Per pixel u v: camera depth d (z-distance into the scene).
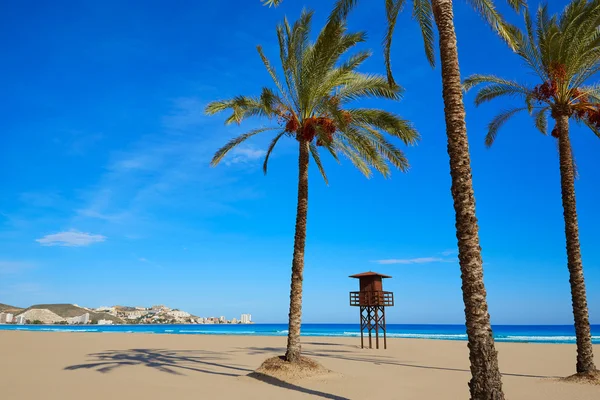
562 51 16.28
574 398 12.13
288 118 17.20
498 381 8.34
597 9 14.97
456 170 9.37
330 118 16.94
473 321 8.62
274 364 15.36
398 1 12.48
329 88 16.86
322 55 15.16
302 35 16.84
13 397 11.71
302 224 16.33
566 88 16.94
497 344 37.91
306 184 16.75
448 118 9.72
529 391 13.30
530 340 60.19
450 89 9.82
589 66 16.75
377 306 30.80
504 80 18.84
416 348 31.56
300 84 16.77
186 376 15.67
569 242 16.12
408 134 16.22
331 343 36.78
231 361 21.17
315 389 13.12
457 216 9.20
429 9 12.84
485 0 11.91
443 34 10.20
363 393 12.73
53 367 18.27
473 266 8.83
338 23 13.28
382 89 16.14
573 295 15.79
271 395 12.19
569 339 62.88
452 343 37.22
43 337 41.25
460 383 15.10
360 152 17.72
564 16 16.64
